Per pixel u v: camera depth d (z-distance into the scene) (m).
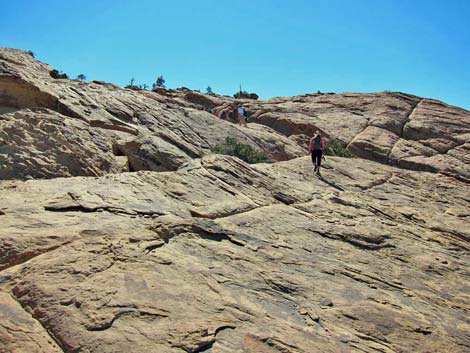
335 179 16.72
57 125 14.18
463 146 26.92
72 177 10.99
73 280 5.61
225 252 7.59
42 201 8.52
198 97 37.06
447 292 8.26
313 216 11.41
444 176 21.62
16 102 18.03
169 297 5.59
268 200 12.10
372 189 16.48
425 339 6.08
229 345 4.86
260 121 31.73
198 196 10.77
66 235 6.93
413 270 9.07
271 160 22.25
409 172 21.17
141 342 4.63
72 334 4.64
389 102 34.84
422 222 13.24
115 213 8.44
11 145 11.89
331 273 7.80
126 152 15.47
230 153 19.78
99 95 21.55
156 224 7.89
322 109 33.94
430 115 32.12
